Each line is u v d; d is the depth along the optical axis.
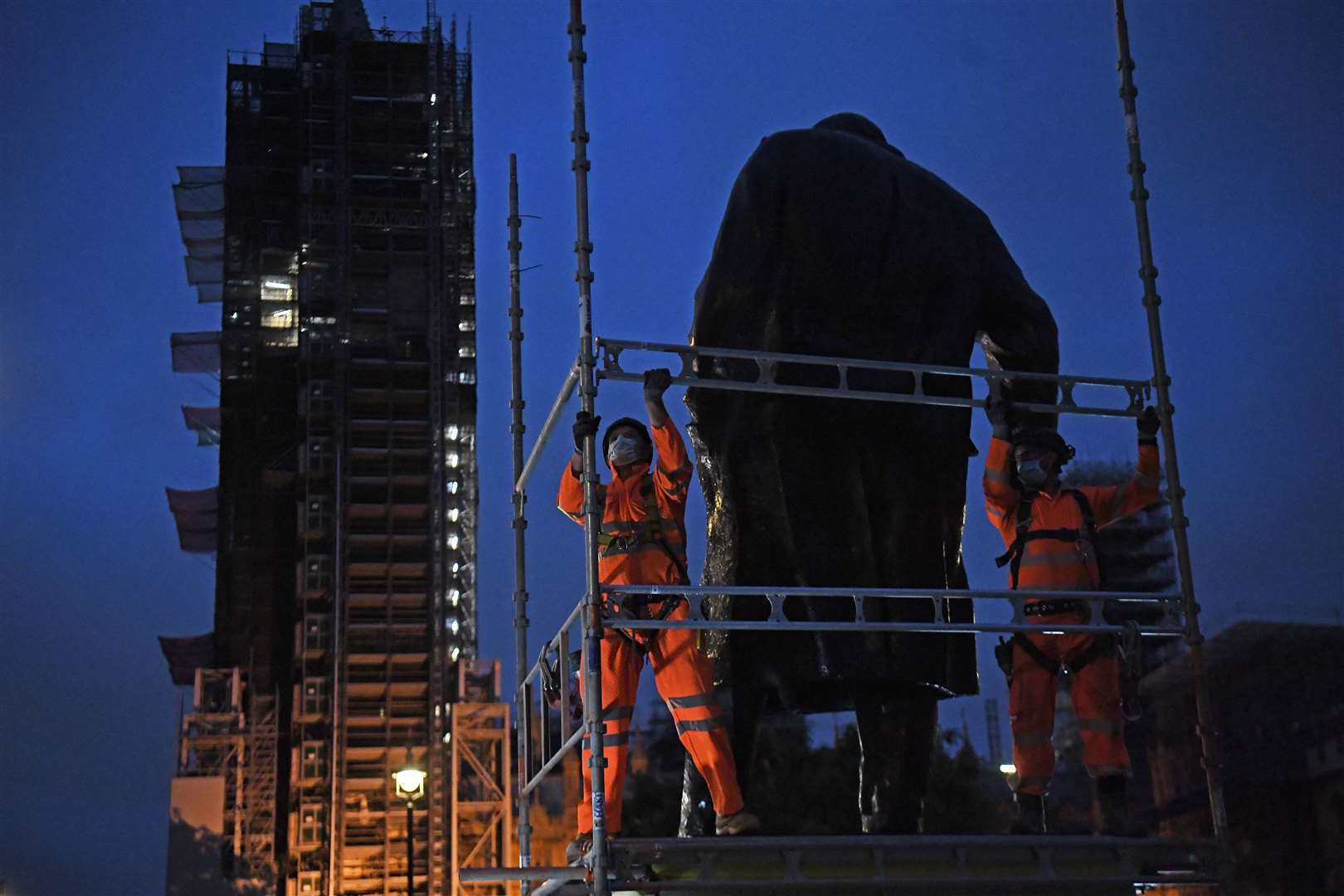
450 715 64.31
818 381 8.66
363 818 66.12
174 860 61.09
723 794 7.46
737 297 8.85
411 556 72.31
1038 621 8.14
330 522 72.88
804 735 31.86
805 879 6.75
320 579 71.94
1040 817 7.98
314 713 68.94
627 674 7.62
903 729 8.55
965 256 9.34
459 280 78.00
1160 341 8.56
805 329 8.73
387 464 73.44
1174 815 34.22
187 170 82.25
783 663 8.43
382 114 79.94
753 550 8.58
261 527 77.56
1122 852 7.33
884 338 8.96
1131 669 7.89
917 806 8.48
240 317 80.75
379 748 67.31
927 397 8.07
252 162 82.44
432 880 63.44
